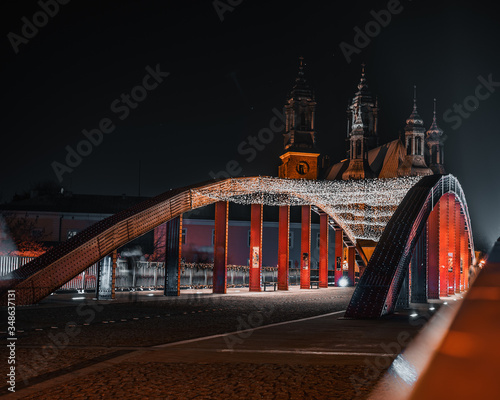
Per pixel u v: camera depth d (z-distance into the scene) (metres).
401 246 21.06
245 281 50.72
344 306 24.69
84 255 25.45
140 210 28.61
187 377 8.51
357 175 84.44
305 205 44.41
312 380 8.23
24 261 28.52
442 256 31.34
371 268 20.28
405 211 22.94
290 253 71.88
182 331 14.77
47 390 7.62
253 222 39.25
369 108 101.56
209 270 45.91
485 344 1.57
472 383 1.41
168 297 30.34
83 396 7.27
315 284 55.88
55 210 63.34
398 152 88.62
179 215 31.33
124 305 24.16
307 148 64.62
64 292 32.28
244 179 36.03
